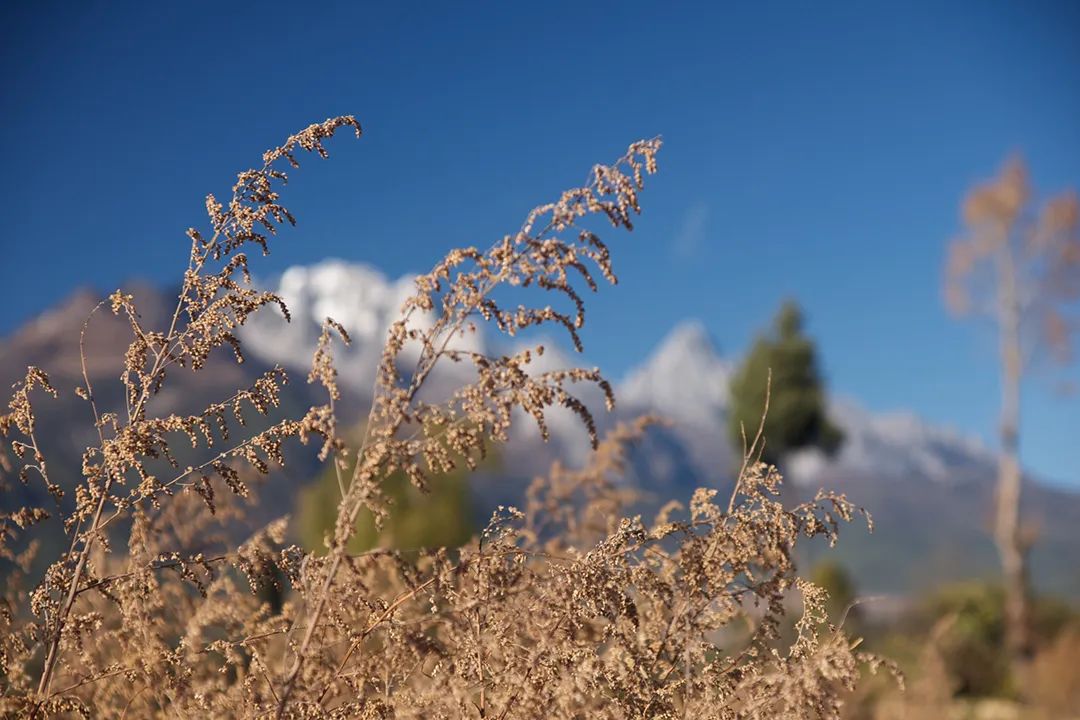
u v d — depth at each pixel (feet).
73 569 6.70
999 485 84.48
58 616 6.54
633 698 6.29
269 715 6.30
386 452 5.78
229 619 7.95
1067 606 68.28
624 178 6.42
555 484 11.47
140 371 6.95
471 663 6.36
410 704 6.16
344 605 6.31
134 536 6.97
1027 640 60.95
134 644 7.27
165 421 6.75
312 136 7.70
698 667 7.03
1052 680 41.86
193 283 7.26
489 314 6.15
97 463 6.81
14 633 6.85
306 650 6.24
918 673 20.24
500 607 6.46
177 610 8.61
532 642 6.57
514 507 6.88
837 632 6.70
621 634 6.49
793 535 7.06
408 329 6.09
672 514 9.47
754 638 6.91
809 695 5.93
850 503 7.25
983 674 50.08
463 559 6.50
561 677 6.11
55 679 7.57
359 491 5.85
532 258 6.21
